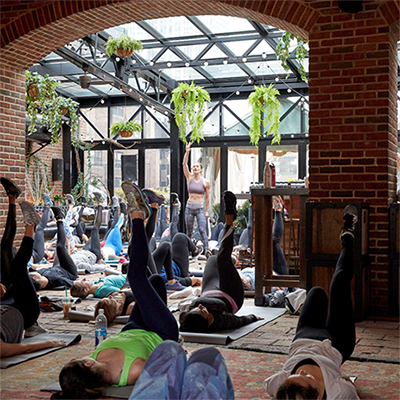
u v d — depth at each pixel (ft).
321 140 17.85
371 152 17.29
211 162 46.42
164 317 9.92
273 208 21.86
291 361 8.45
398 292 17.01
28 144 43.70
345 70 17.61
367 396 9.31
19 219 23.26
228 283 15.14
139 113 48.98
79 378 8.18
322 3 17.90
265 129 44.24
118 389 8.90
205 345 12.83
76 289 19.29
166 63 38.37
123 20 22.18
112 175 49.55
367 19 17.34
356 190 17.43
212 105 46.14
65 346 12.52
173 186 47.14
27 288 12.45
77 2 21.08
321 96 17.87
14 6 21.81
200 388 6.91
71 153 49.93
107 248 29.96
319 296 10.07
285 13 18.42
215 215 43.19
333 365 8.21
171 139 47.09
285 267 20.51
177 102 36.58
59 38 22.70
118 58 37.11
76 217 34.88
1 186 22.52
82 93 48.21
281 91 43.78
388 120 17.21
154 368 7.16
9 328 11.68
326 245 16.53
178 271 22.13
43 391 9.49
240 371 10.74
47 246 31.24
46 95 37.22
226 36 34.65
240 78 43.75
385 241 17.11
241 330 14.28
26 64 23.48
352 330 9.62
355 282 15.94
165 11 21.38
